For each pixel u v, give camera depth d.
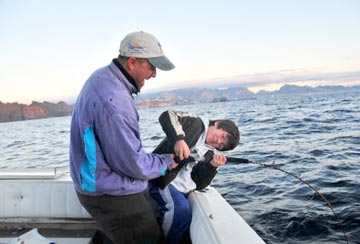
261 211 4.57
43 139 23.20
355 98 59.78
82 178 1.78
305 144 10.66
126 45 1.79
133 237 1.90
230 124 2.22
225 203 2.07
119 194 1.79
